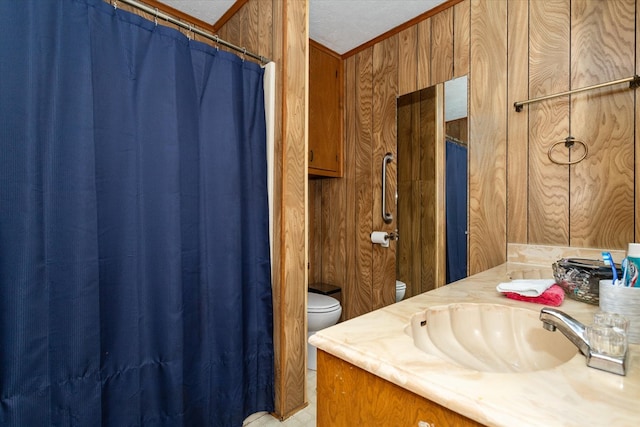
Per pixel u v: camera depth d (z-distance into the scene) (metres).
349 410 0.63
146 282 1.23
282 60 1.60
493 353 0.84
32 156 0.98
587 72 1.39
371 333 0.69
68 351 1.04
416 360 0.57
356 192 2.43
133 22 1.21
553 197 1.48
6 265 0.95
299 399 1.68
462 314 0.90
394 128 2.16
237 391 1.47
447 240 1.86
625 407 0.44
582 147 1.40
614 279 0.78
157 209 1.26
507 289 0.95
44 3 1.01
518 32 1.59
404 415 0.55
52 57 1.02
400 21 2.03
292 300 1.64
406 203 2.10
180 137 1.32
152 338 1.25
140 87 1.22
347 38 2.24
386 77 2.20
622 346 0.53
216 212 1.43
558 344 0.74
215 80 1.44
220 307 1.44
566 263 1.06
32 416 0.98
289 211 1.62
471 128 1.75
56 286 1.03
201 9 1.89
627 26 1.30
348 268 2.49
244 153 1.55
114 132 1.16
